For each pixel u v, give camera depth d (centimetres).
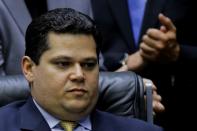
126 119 483
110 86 523
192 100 688
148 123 486
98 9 682
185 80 679
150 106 523
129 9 675
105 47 677
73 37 424
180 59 665
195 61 668
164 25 639
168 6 673
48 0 609
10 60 591
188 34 679
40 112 450
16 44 588
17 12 590
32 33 436
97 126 464
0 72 588
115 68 662
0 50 588
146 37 644
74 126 450
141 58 650
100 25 679
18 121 454
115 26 677
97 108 520
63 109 431
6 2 588
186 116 695
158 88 675
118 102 521
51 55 425
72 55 422
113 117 479
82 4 633
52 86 425
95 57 430
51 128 446
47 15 434
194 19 677
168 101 685
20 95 507
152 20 668
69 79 422
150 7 671
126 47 672
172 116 693
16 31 588
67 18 428
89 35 429
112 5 679
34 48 434
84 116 444
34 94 449
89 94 427
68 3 623
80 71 421
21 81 512
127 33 671
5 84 509
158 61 657
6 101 505
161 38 636
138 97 522
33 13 603
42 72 430
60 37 425
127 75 530
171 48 649
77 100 424
